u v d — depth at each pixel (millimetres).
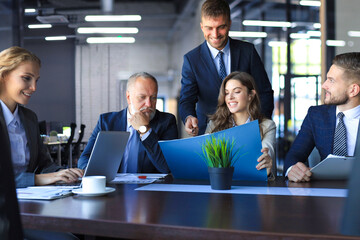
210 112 2928
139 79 2344
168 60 17969
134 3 13188
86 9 6391
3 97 1918
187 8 12641
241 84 2346
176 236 929
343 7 6164
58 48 6312
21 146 1966
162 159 2135
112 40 6219
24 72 1881
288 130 7598
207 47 2930
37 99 6273
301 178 1732
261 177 1783
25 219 1084
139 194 1408
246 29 9672
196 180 1839
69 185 1701
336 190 1476
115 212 1093
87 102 6020
